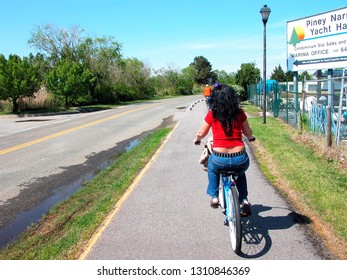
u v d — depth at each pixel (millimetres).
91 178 9031
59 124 21625
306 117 13773
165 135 14344
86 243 4887
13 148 13539
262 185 6977
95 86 43250
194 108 28719
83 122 22141
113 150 12609
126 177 8172
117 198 6672
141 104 41469
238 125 4520
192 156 10016
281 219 5332
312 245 4527
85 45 43875
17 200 7574
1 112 30094
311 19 16906
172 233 5055
